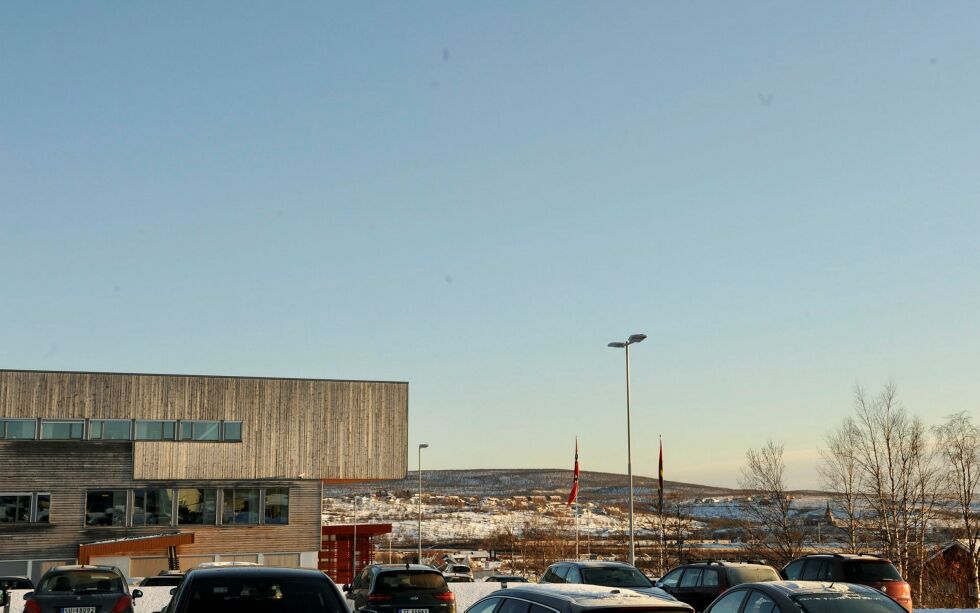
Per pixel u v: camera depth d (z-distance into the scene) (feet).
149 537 167.43
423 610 65.31
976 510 188.14
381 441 194.70
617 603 32.45
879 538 190.60
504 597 37.63
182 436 183.93
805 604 39.37
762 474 212.43
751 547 217.56
